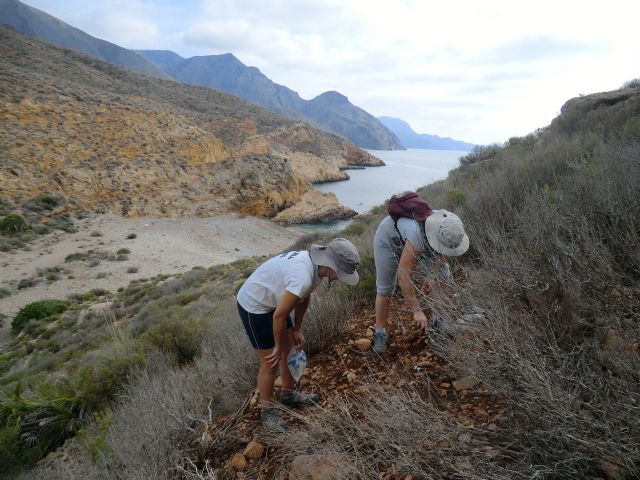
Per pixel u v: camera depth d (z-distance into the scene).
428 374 2.63
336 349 3.50
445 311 1.99
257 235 41.12
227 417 3.12
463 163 16.20
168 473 2.55
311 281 2.59
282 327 2.55
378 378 2.83
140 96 84.19
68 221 36.84
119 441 2.85
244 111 126.56
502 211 4.02
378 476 1.75
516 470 1.48
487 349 1.80
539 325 1.93
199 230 39.22
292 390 2.88
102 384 5.25
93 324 15.10
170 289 18.70
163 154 52.50
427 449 1.73
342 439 2.15
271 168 54.91
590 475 1.39
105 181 43.66
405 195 2.89
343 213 55.06
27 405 5.61
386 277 3.06
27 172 40.19
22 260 27.97
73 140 47.25
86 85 69.44
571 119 12.36
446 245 2.56
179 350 6.18
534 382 1.47
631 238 2.14
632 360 1.55
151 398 3.17
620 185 2.79
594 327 1.92
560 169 5.39
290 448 2.39
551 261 2.20
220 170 53.44
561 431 1.36
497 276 2.20
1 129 43.78
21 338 16.92
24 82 52.41
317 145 130.50
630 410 1.33
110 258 29.09
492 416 1.98
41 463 4.56
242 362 3.56
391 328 3.53
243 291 2.71
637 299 1.84
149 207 43.25
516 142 15.02
